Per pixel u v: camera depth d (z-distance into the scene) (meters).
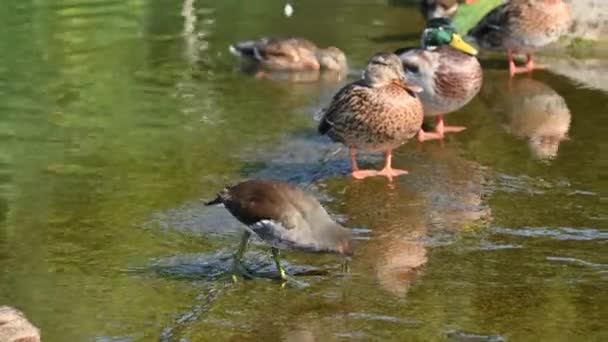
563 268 11.66
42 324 10.27
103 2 24.06
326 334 10.03
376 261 11.81
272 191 10.91
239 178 14.41
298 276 11.39
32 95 17.80
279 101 17.84
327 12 23.61
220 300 10.78
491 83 19.12
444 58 16.08
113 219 12.93
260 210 10.72
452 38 17.22
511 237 12.56
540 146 15.91
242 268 11.51
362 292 10.99
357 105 14.17
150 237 12.41
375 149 14.55
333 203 13.65
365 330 10.11
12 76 18.80
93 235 12.45
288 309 10.58
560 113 17.48
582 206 13.59
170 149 15.46
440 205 13.59
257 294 10.93
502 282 11.27
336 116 14.43
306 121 16.83
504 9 19.33
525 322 10.30
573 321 10.34
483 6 22.89
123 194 13.73
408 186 14.28
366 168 15.01
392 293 10.98
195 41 21.28
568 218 13.18
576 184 14.38
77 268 11.58
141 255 11.92
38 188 13.91
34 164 14.76
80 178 14.27
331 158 15.32
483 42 19.80
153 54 20.36
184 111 17.20
